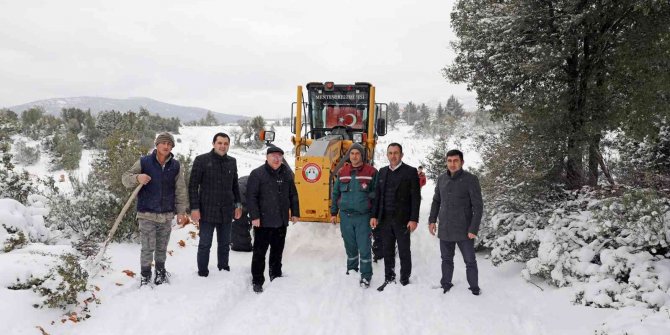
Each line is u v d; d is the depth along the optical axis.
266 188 5.46
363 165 5.72
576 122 7.05
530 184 6.67
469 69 8.66
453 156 5.21
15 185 7.09
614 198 5.38
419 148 30.64
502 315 4.64
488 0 7.83
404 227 5.48
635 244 5.16
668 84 6.17
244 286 5.40
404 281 5.59
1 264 4.33
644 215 4.95
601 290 4.76
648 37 6.30
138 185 4.99
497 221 6.43
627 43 6.48
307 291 5.27
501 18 6.86
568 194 6.90
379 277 5.99
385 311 4.71
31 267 4.36
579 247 5.50
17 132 8.09
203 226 5.55
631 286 4.61
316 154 7.04
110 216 6.96
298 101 9.01
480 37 7.96
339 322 4.42
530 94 7.27
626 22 6.68
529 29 6.98
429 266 6.58
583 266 5.16
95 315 4.32
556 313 4.70
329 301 4.96
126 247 6.71
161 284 5.17
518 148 6.91
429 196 12.59
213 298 4.77
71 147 24.12
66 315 4.20
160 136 5.02
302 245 7.51
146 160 5.02
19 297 4.09
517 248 6.10
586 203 6.34
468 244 5.27
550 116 6.81
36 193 7.76
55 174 21.03
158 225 5.16
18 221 5.60
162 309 4.47
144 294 4.80
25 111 35.03
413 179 5.46
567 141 7.01
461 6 8.61
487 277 5.99
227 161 5.61
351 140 9.27
